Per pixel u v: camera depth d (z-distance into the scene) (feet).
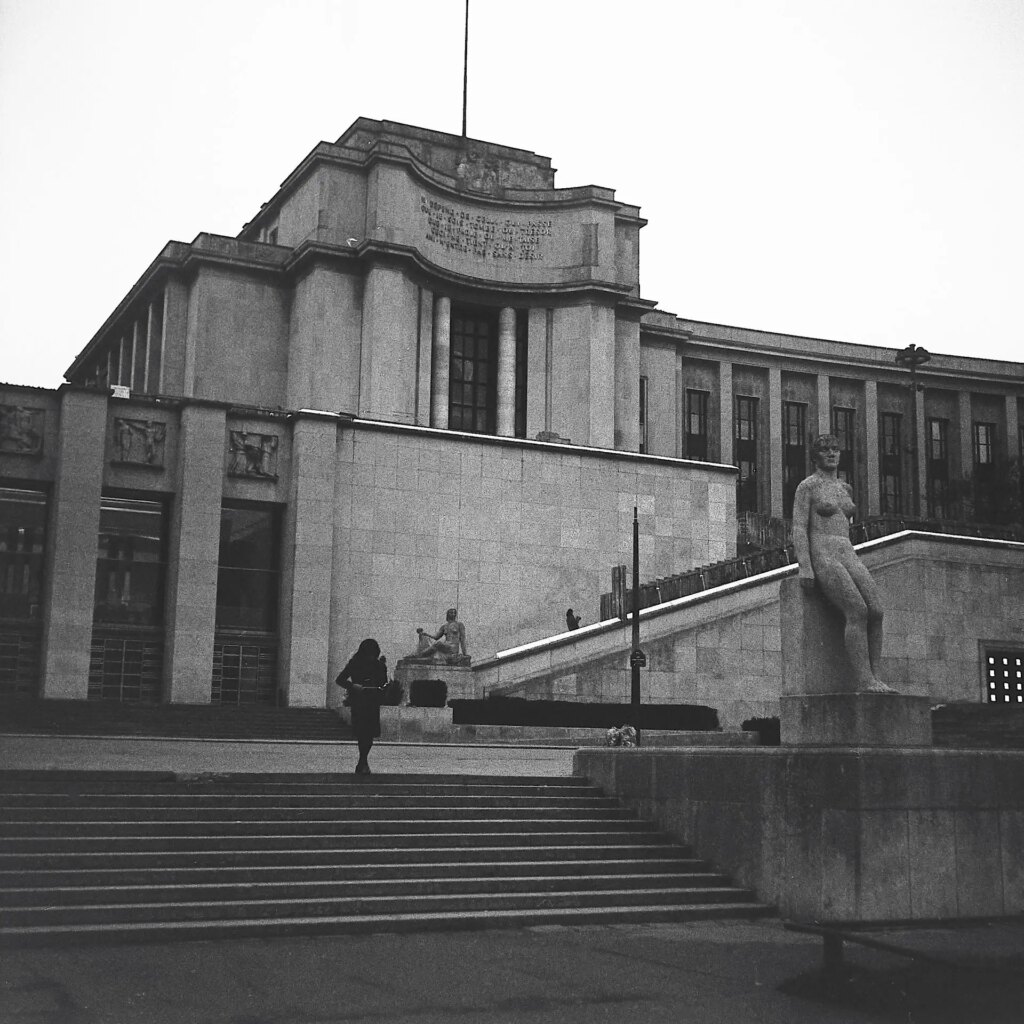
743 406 233.76
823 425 237.45
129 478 136.67
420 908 41.45
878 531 149.38
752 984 32.60
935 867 42.32
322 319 181.16
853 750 42.22
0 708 109.70
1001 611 146.61
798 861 43.42
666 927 41.63
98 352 244.22
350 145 196.34
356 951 35.78
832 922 32.73
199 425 138.72
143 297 204.03
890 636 139.95
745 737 108.99
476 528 153.28
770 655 134.41
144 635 136.36
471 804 51.29
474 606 151.43
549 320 199.21
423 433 152.05
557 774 68.39
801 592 50.47
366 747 54.54
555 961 34.99
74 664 129.08
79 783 46.29
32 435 132.46
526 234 200.64
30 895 37.88
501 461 156.35
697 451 226.79
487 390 199.72
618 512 162.61
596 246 199.31
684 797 49.88
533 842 48.42
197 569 136.05
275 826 45.24
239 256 187.32
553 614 155.84
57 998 28.78
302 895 41.04
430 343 190.49
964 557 145.69
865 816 41.42
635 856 48.49
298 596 139.54
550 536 157.58
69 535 130.93
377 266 180.45
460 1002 29.71
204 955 34.50
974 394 249.96
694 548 166.81
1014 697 145.69
